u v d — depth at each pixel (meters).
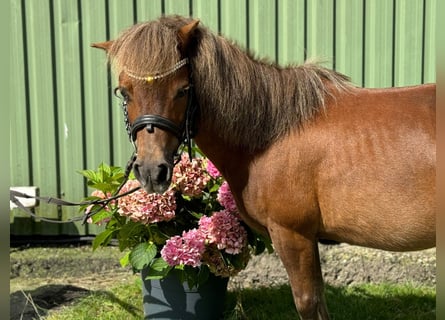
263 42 4.38
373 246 2.49
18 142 4.48
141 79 2.27
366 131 2.40
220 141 2.57
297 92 2.51
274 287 3.82
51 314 3.44
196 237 2.91
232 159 2.59
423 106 2.39
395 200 2.33
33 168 4.50
